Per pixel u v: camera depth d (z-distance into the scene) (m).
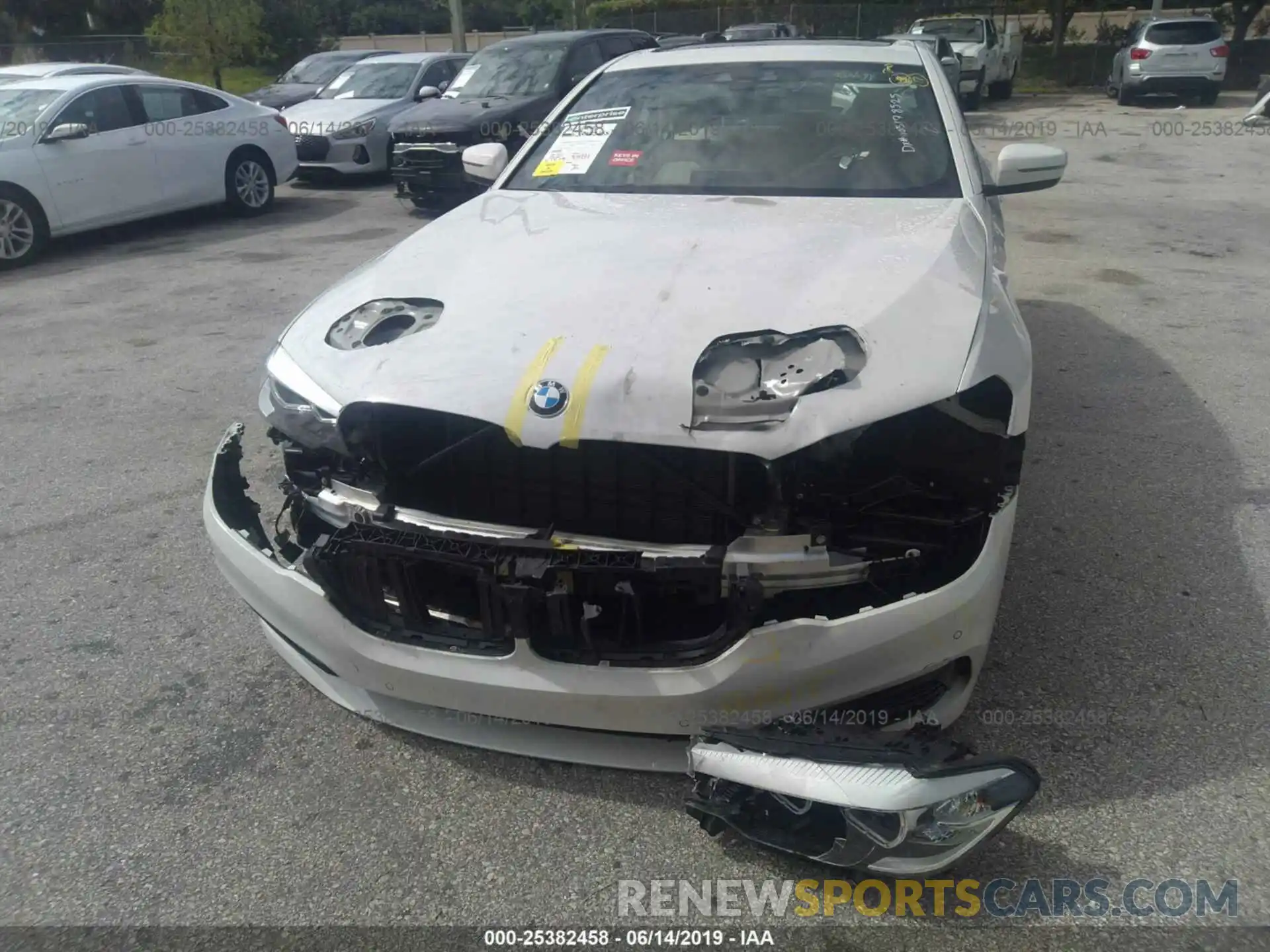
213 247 9.42
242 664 3.16
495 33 41.97
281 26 28.39
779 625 2.16
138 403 5.45
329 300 2.83
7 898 2.32
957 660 2.32
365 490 2.49
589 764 2.46
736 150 3.63
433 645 2.38
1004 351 2.42
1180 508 3.92
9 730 2.88
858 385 2.20
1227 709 2.78
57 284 8.21
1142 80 20.39
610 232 3.00
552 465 2.28
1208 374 5.37
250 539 2.70
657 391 2.19
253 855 2.43
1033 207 10.06
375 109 12.69
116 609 3.48
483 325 2.47
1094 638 3.11
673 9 35.12
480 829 2.48
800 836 2.19
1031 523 3.83
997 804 2.05
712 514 2.23
